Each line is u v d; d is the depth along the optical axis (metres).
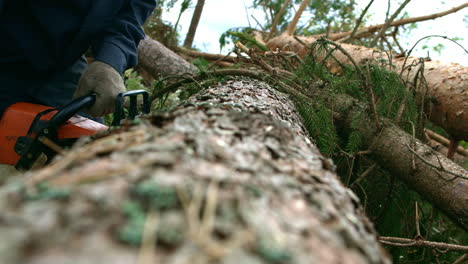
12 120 1.45
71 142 1.45
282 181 0.63
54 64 1.84
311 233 0.50
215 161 0.62
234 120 0.90
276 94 2.14
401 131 2.28
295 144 0.89
